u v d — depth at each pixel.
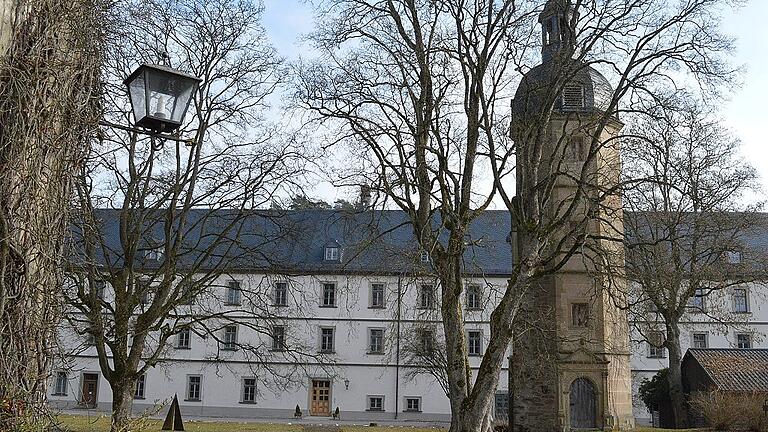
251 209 23.02
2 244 7.61
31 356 8.04
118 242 46.47
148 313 21.55
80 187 11.55
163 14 20.61
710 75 19.38
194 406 49.06
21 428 7.37
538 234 19.41
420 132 20.30
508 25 20.27
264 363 25.27
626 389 30.23
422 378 49.00
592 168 28.70
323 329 50.09
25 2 8.33
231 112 22.91
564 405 29.30
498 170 20.02
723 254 34.41
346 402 49.09
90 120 9.08
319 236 52.38
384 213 21.31
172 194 22.73
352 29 21.62
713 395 30.34
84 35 9.22
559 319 29.69
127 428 12.09
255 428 33.47
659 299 34.00
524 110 21.69
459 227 19.70
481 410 18.00
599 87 31.36
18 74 8.01
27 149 8.05
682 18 19.69
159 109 7.98
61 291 9.17
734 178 32.41
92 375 48.50
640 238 31.53
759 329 51.12
